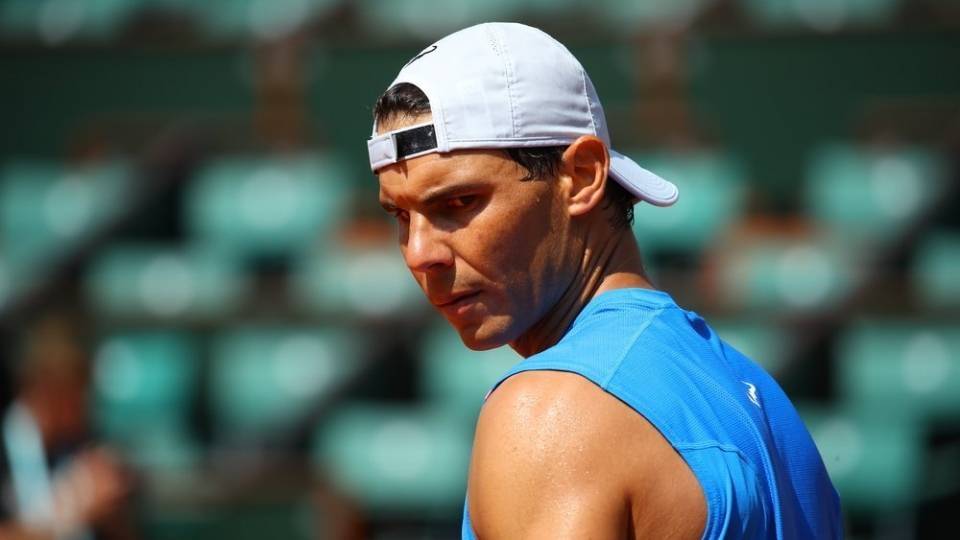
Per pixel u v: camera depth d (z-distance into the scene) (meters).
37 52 32.56
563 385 4.82
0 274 29.62
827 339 25.95
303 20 31.97
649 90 30.64
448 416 26.86
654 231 28.75
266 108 32.16
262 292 27.86
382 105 5.39
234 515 25.30
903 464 24.98
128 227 30.81
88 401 17.45
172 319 28.31
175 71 32.34
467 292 5.32
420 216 5.31
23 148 32.56
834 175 29.58
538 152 5.32
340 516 24.78
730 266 27.08
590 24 30.80
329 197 30.73
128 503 17.27
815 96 30.12
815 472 5.72
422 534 26.45
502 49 5.35
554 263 5.43
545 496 4.62
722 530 4.74
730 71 30.38
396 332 27.41
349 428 26.95
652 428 4.78
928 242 27.91
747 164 30.25
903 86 29.86
